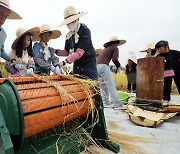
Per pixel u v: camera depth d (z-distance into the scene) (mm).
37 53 3750
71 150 2482
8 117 1594
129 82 8844
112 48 5137
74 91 2451
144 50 7648
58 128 2561
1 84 1757
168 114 4254
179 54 5770
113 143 2746
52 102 2029
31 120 1792
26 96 1821
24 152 2029
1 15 2957
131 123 4016
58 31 4031
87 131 2914
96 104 2834
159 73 4363
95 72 3270
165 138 3197
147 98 4531
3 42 3473
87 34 3115
